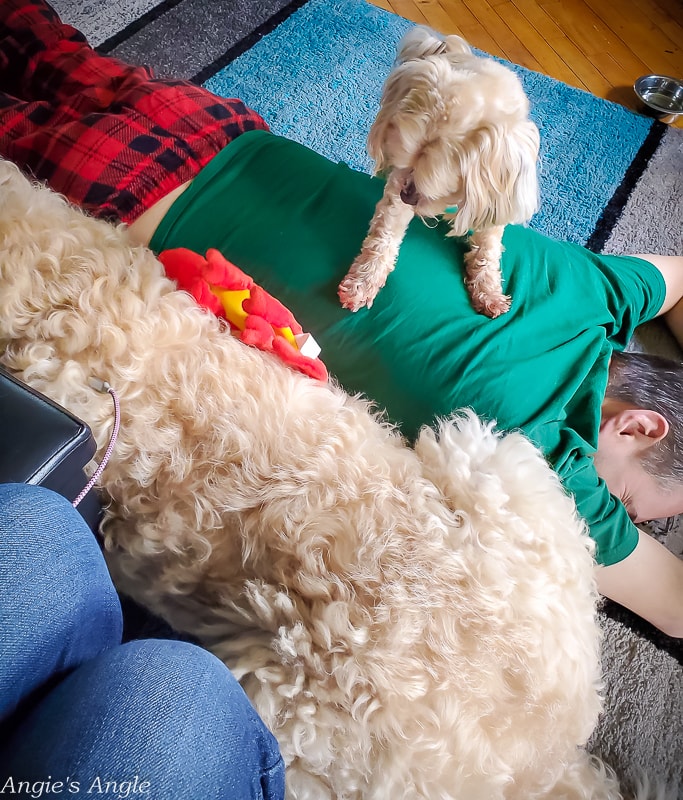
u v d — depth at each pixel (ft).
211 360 2.91
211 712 1.52
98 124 3.80
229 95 5.83
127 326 2.89
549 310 3.60
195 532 2.71
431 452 3.02
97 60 4.50
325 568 2.57
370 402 3.29
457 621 2.49
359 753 2.37
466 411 3.18
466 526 2.70
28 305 2.91
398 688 2.39
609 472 3.86
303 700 2.44
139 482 2.76
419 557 2.59
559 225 5.43
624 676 3.81
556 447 3.38
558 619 2.65
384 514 2.68
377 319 3.47
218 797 1.42
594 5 7.18
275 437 2.78
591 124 6.13
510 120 2.97
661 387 4.14
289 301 3.65
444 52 3.30
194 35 6.17
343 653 2.44
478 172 2.98
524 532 2.75
